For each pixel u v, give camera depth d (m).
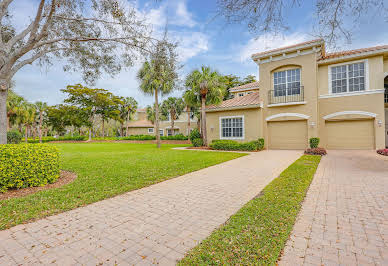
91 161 10.12
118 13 6.28
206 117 18.11
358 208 3.98
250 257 2.47
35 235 3.08
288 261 2.43
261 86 15.80
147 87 18.30
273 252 2.57
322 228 3.22
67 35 7.21
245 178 6.60
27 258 2.53
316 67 13.78
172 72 7.16
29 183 5.58
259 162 9.58
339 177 6.40
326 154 11.69
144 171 7.59
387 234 3.00
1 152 5.07
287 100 14.91
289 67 14.82
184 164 9.05
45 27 5.71
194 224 3.42
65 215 3.80
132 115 45.66
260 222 3.38
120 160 10.41
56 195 4.86
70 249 2.72
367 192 4.91
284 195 4.74
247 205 4.15
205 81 16.23
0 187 5.09
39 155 5.70
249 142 14.88
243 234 3.00
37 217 3.70
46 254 2.61
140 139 34.16
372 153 11.63
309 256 2.52
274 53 14.84
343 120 14.12
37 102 39.03
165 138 31.02
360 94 13.38
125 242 2.88
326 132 14.61
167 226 3.36
